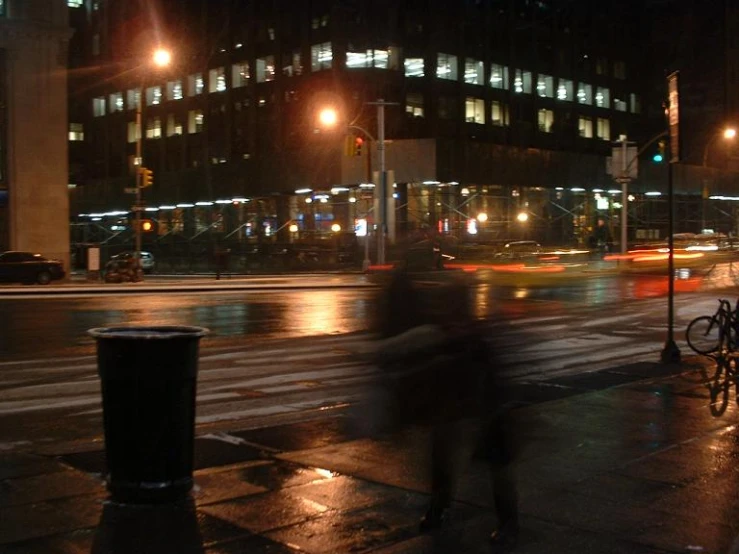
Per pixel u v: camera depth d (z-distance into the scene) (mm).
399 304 5633
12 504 6129
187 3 85250
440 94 74688
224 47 80938
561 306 25766
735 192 83688
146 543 5383
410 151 58875
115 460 6219
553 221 67250
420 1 73812
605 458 7629
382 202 41781
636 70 95750
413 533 5676
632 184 72000
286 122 74125
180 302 27875
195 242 70500
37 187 43094
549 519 5988
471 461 5840
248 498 6379
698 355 14797
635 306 25859
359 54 70750
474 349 5590
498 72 80125
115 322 20875
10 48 42188
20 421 9750
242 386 12102
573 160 68062
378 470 7184
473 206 61719
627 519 6004
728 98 95375
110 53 94375
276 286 35562
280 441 8461
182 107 85750
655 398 10523
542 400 10422
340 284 36719
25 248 42812
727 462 7516
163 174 75250
